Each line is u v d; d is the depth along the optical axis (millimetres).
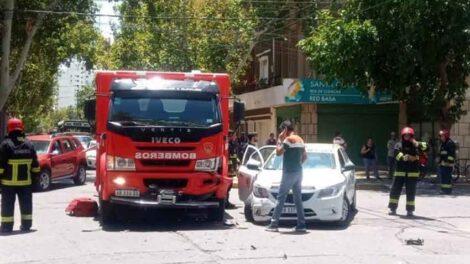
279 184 12570
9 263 8930
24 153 11953
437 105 24000
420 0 21609
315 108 32031
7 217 11844
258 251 9766
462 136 28500
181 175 12320
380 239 11133
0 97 27125
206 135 12430
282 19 33969
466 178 26047
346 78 24141
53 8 28312
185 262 8883
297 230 11875
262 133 40312
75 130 45219
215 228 12398
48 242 10672
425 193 20453
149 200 12258
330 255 9500
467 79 27641
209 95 12750
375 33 23297
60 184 24250
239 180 15070
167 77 13016
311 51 25016
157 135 12195
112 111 12359
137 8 34094
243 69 42250
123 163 12195
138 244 10445
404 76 23000
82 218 13930
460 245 10578
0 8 26812
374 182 24422
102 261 9000
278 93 32469
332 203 12367
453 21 22219
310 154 14000
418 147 14648
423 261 9148
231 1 34562
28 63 38219
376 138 32625
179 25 35000
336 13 27469
